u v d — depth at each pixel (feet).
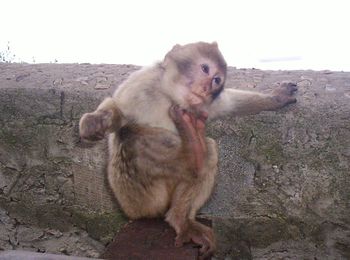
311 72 5.19
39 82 4.89
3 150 4.90
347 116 4.29
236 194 4.55
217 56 4.15
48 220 4.94
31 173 4.90
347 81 4.81
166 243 3.60
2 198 4.99
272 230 4.56
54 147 4.81
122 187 4.10
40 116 4.78
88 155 4.74
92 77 5.00
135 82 4.20
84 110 4.68
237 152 4.51
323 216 4.44
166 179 3.96
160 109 4.09
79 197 4.83
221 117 4.48
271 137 4.45
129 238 3.66
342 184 4.36
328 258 4.49
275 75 5.18
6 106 4.81
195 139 3.94
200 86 4.06
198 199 4.02
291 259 4.57
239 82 5.02
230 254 4.65
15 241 5.02
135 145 4.00
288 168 4.45
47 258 3.05
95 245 4.86
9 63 5.57
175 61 4.17
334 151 4.34
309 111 4.36
